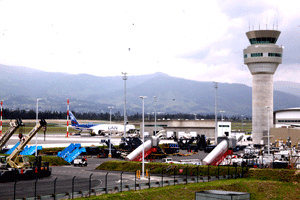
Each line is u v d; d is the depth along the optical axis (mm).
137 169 88438
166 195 59250
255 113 192750
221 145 90000
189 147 165000
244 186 68000
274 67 190750
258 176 75188
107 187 61562
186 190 62344
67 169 93438
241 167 81438
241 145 180750
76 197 54250
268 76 191250
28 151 121438
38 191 58938
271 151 137625
